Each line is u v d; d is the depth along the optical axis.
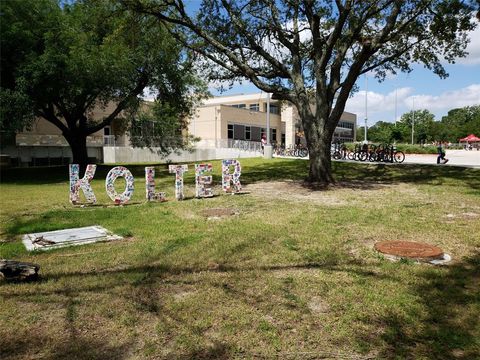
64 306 3.92
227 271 4.83
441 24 13.32
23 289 4.32
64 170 23.89
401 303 3.85
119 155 33.41
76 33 18.00
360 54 12.29
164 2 13.79
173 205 9.89
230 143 40.25
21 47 17.78
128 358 3.02
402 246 5.67
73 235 6.84
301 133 50.34
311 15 12.98
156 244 6.13
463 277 4.51
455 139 81.69
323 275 4.64
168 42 18.44
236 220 7.82
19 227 7.52
